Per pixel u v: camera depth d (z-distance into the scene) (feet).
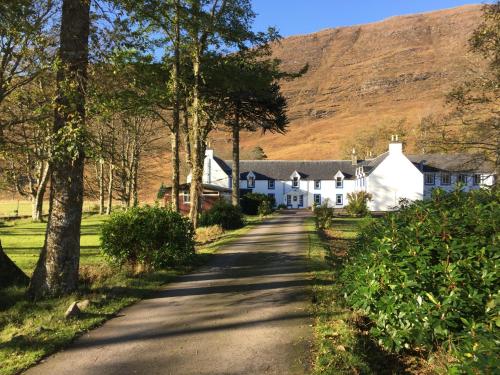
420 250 18.78
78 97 27.68
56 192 29.99
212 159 211.00
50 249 29.84
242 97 86.02
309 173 227.61
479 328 14.60
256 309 25.90
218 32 65.21
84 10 29.43
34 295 29.50
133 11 34.58
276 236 69.82
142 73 37.11
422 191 175.52
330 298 27.30
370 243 23.76
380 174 177.27
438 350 17.72
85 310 25.81
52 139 27.27
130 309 26.76
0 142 30.60
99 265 41.27
